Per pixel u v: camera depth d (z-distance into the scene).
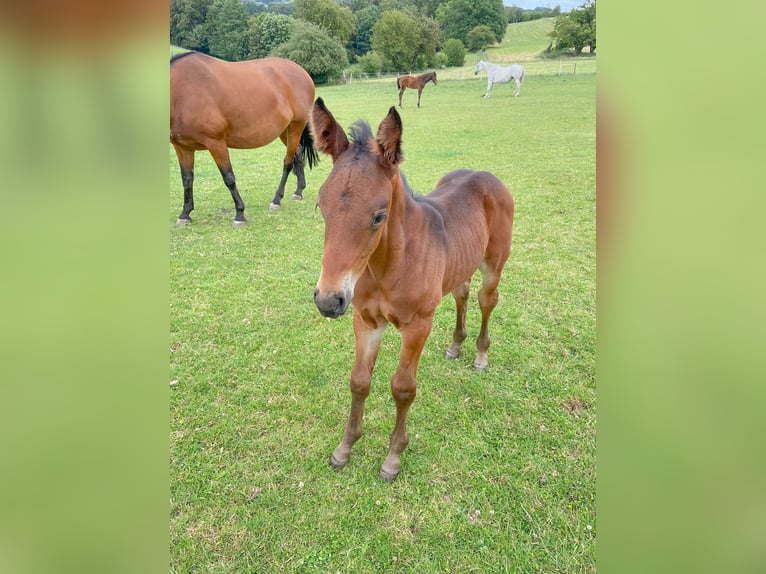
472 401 3.38
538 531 2.45
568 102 19.20
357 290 2.49
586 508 2.57
